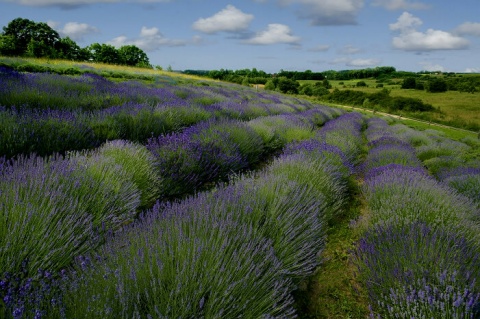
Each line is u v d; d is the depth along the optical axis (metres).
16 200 2.50
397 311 2.47
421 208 4.28
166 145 5.45
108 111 6.88
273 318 2.08
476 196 6.04
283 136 9.43
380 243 3.36
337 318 2.77
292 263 2.85
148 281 2.03
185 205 3.12
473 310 2.26
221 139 6.22
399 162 8.37
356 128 18.03
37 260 2.23
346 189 5.87
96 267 2.12
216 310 1.91
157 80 23.06
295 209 3.38
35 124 4.99
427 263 2.82
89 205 3.09
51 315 1.68
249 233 2.58
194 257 2.13
